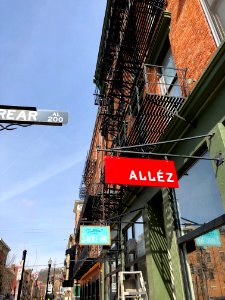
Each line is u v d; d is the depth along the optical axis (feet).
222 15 21.72
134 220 37.24
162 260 28.02
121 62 37.04
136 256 34.63
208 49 22.45
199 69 23.32
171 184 18.92
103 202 43.57
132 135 29.55
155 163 19.43
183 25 27.04
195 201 22.18
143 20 33.83
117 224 43.68
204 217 20.81
